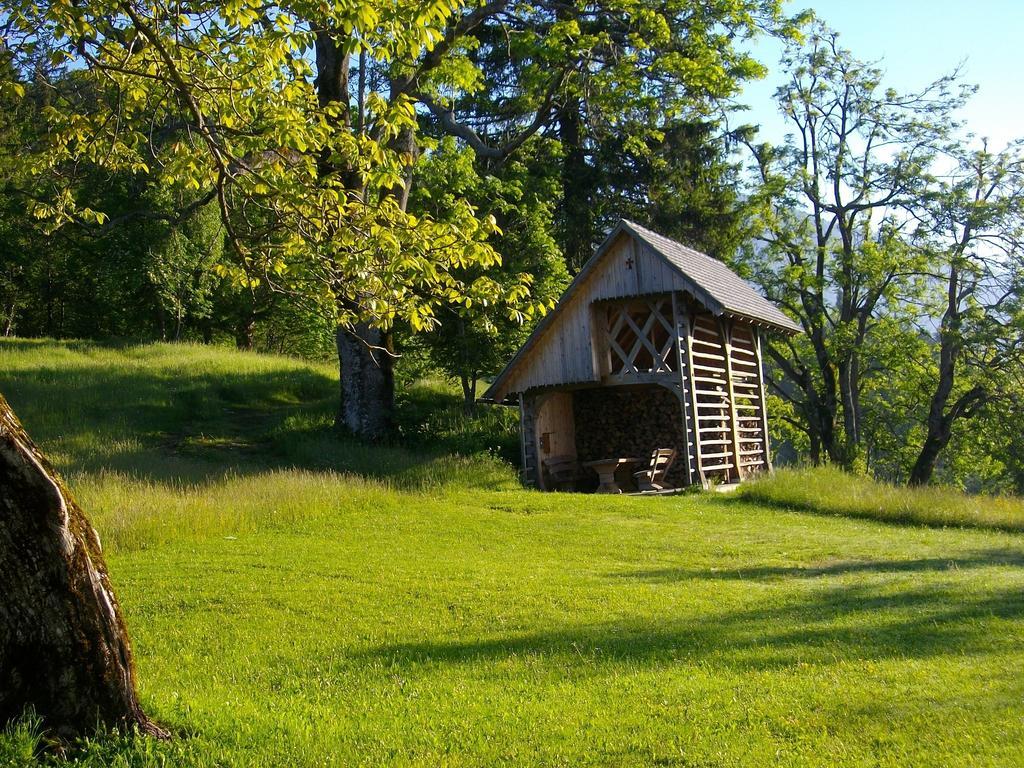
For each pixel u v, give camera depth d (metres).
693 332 25.33
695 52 26.00
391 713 6.17
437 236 9.05
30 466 4.92
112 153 10.34
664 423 27.78
